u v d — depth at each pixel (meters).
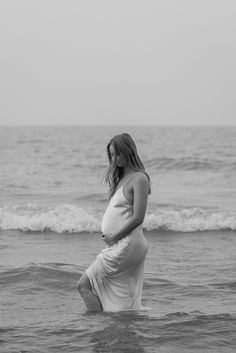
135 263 5.18
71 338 4.73
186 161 29.86
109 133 123.00
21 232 11.76
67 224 11.98
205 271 7.77
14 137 89.12
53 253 9.28
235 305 5.91
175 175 24.98
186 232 11.91
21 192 18.33
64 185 20.88
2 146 54.72
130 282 5.25
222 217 12.79
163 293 6.47
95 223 12.08
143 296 6.32
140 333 4.79
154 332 4.82
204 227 12.23
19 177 24.50
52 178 24.00
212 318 5.21
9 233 11.60
